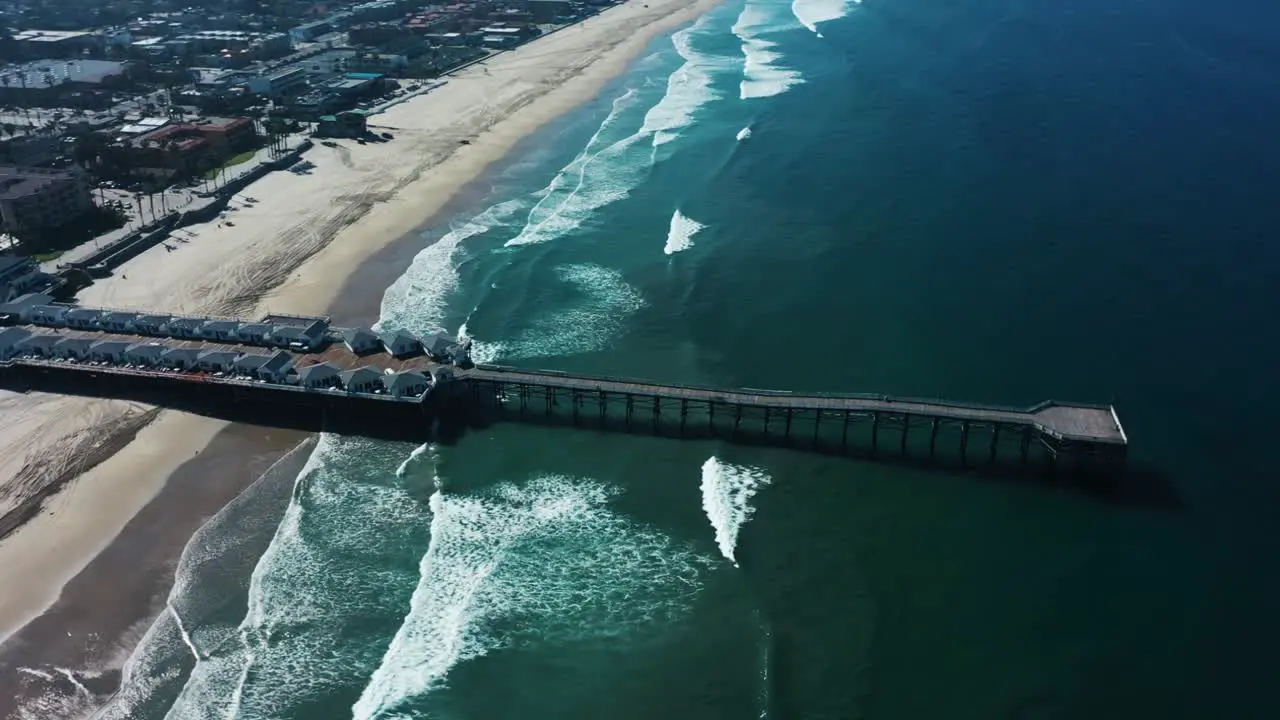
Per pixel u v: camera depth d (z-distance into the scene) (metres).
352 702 54.66
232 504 70.88
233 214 125.94
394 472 75.12
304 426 81.19
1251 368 81.75
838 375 84.44
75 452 76.69
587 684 55.72
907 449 76.19
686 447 77.75
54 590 62.00
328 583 63.28
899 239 109.94
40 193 110.56
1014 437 76.94
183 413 82.69
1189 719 51.56
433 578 63.53
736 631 58.97
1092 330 88.75
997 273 100.44
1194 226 107.62
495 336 93.62
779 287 100.88
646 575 63.78
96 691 54.69
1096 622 58.16
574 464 75.88
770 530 67.56
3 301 96.19
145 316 91.62
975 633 57.81
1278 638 56.34
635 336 93.06
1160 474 70.44
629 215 122.19
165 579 63.22
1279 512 66.12
